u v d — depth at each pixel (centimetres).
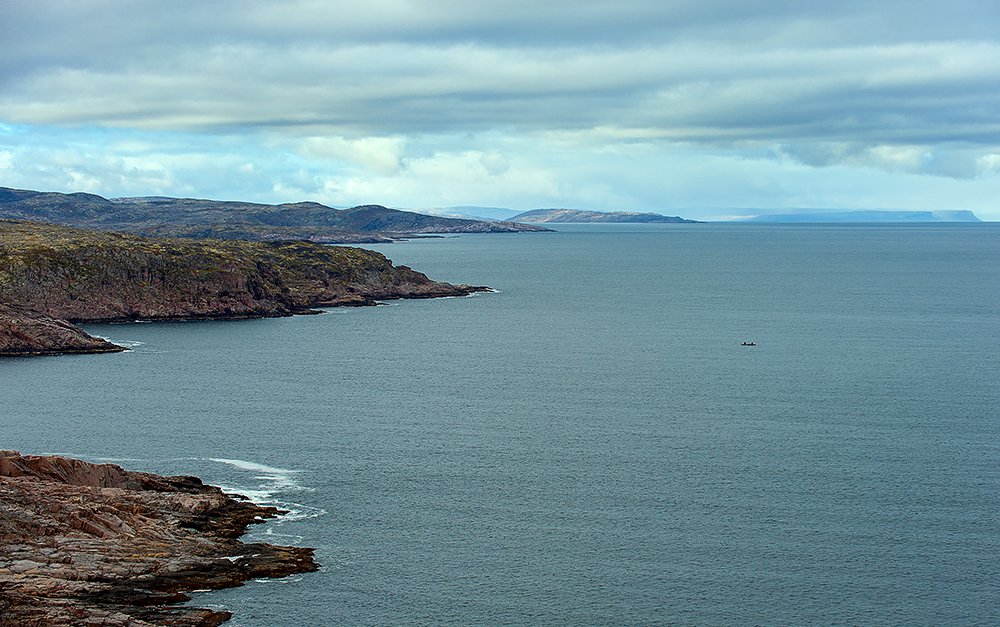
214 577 7562
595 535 8762
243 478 10281
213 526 8631
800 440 11762
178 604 7069
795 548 8456
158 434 11988
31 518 7769
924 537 8669
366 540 8619
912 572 8000
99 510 8200
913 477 10281
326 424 12575
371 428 12381
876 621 7244
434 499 9669
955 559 8231
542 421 12794
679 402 13975
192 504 8950
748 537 8694
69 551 7444
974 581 7844
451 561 8212
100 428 12250
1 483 8356
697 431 12231
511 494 9819
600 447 11494
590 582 7844
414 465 10762
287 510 9325
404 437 11944
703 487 10006
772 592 7669
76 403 13675
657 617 7300
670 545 8538
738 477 10319
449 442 11719
